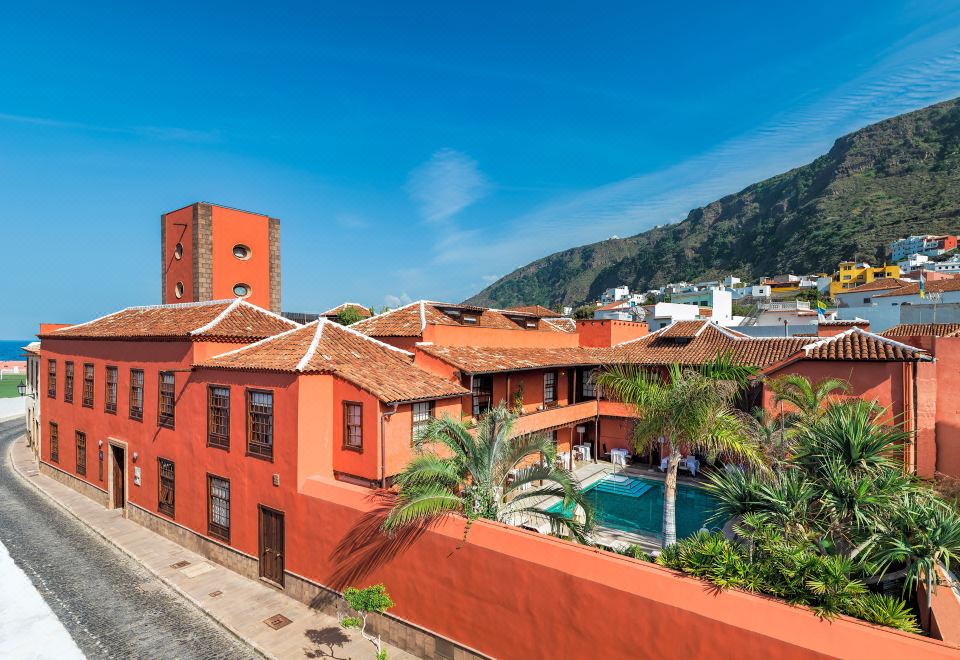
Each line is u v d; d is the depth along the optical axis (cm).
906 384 1650
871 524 848
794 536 878
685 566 853
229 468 1529
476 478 1180
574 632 892
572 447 2517
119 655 1139
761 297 8519
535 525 1656
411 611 1120
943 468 1619
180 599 1377
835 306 7288
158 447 1814
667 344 2712
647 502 1992
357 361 1558
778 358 2217
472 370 1716
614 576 859
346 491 1258
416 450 1268
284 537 1379
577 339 2795
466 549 1033
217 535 1582
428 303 2502
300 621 1252
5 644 1176
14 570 1548
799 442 1144
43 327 2606
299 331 1727
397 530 1141
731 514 983
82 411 2283
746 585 791
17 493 2341
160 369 1800
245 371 1472
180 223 2433
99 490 2170
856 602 748
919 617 848
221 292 2388
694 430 1161
